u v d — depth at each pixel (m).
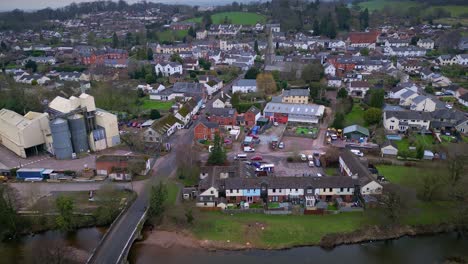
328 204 88.81
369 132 129.62
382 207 83.56
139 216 83.38
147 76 199.00
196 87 176.88
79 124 116.12
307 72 191.88
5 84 172.38
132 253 75.75
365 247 77.62
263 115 146.50
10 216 79.94
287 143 124.06
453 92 167.75
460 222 80.12
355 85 175.88
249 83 180.00
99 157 105.25
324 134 131.50
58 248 74.31
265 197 90.81
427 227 81.75
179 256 75.06
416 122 130.88
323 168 106.44
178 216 84.38
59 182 101.06
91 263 68.38
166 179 100.88
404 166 106.50
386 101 162.38
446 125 130.00
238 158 112.12
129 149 121.88
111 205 86.62
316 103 162.25
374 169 101.25
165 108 161.38
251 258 74.38
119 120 146.62
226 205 88.25
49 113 129.25
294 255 75.12
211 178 91.88
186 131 136.75
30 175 103.25
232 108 144.12
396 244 78.56
